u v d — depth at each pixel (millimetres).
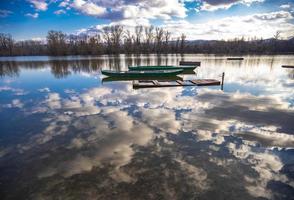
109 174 4598
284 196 3912
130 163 5051
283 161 5152
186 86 15586
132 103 10797
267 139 6426
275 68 28797
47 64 37781
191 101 11117
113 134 6836
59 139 6504
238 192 4008
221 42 94250
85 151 5703
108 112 9281
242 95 12562
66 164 5051
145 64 35188
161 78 20375
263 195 3934
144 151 5664
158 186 4168
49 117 8688
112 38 77438
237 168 4836
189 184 4234
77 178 4473
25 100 11828
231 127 7414
